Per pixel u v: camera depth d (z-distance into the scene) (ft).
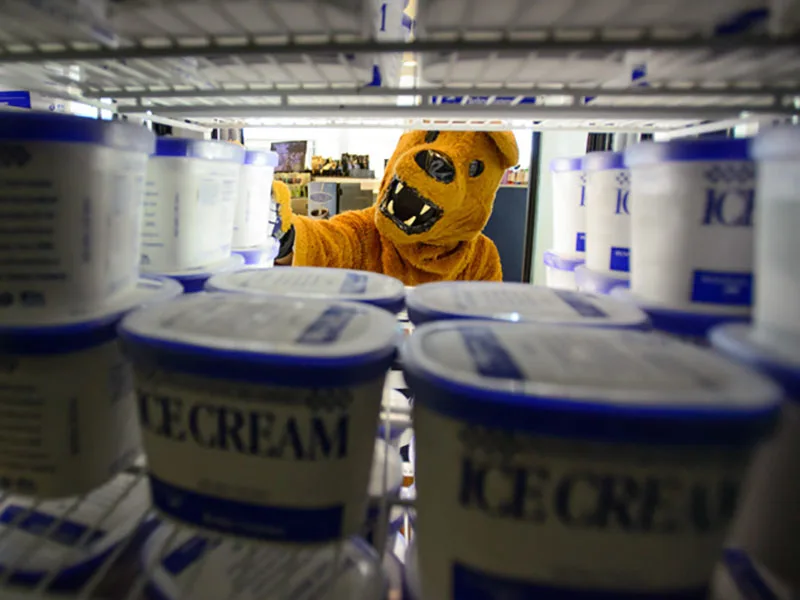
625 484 1.01
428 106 2.10
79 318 1.51
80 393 1.53
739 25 1.41
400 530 2.38
